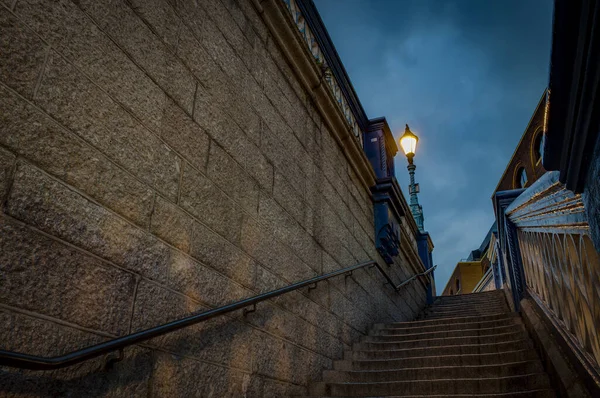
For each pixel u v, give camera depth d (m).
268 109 4.75
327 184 6.21
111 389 2.26
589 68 1.21
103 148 2.47
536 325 4.88
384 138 9.34
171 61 3.23
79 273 2.19
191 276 3.04
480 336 5.82
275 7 5.04
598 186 1.46
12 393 1.79
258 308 3.87
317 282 5.28
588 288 2.40
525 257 5.99
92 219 2.31
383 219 8.21
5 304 1.82
